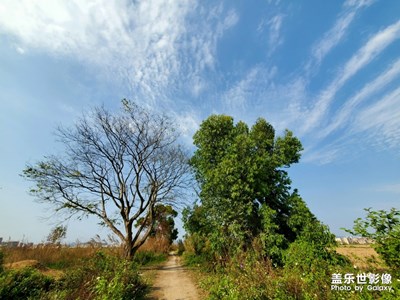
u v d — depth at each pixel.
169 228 38.53
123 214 20.11
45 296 6.91
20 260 13.69
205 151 17.88
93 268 9.15
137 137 21.45
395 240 4.38
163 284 11.93
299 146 17.19
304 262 9.08
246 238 13.31
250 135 17.81
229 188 14.55
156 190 21.73
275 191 15.66
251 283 7.12
